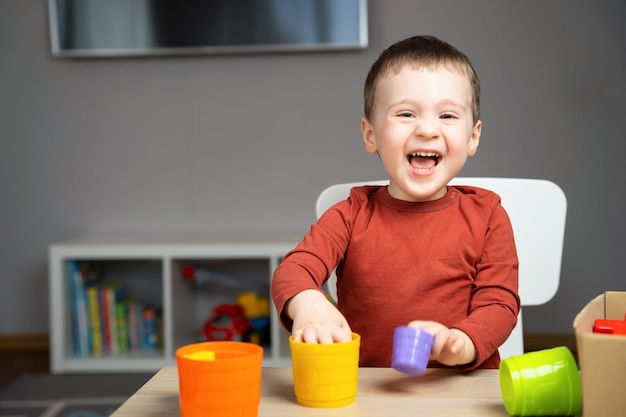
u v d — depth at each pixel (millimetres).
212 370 545
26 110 3088
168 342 2684
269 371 717
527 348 2947
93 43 3000
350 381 607
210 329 2799
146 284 3084
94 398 2346
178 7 2973
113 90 3072
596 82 2926
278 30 2945
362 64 2984
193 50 2979
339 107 3002
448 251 967
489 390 643
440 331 681
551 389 571
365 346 981
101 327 2812
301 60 3012
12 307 3115
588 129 2936
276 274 873
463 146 928
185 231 3072
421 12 2959
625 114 2918
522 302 1249
